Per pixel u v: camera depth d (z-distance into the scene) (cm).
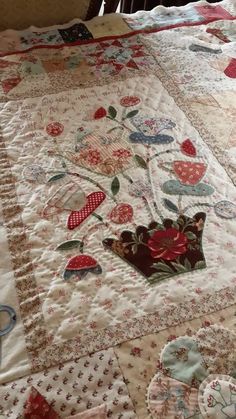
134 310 61
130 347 57
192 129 90
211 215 74
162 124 91
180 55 110
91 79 103
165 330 59
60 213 73
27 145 86
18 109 94
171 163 83
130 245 69
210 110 95
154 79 103
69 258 67
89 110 94
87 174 80
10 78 103
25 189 77
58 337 58
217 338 58
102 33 118
